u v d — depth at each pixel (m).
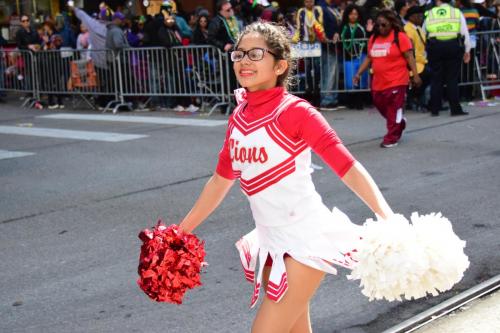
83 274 5.57
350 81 13.49
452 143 9.88
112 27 14.72
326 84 13.77
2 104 17.12
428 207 6.88
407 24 12.55
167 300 3.15
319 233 3.12
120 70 14.82
